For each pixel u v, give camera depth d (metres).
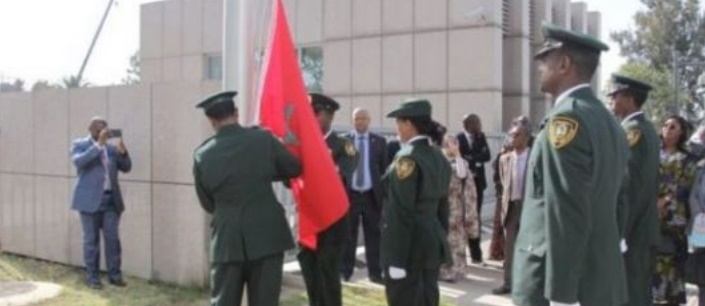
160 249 7.05
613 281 2.75
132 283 7.04
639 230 4.51
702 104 36.47
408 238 4.38
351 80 16.06
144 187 7.14
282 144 4.34
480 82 14.34
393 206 4.41
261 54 4.68
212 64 18.91
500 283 7.02
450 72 14.70
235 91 4.42
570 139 2.69
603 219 2.73
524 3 15.35
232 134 4.20
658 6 39.88
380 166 6.95
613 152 2.78
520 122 6.32
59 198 8.19
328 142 5.84
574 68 2.91
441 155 4.59
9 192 8.96
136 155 7.20
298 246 5.29
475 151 8.58
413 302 4.43
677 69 27.08
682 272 5.45
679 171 5.38
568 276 2.68
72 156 7.13
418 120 4.46
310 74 17.00
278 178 4.39
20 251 8.79
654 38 39.47
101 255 7.54
